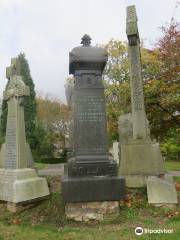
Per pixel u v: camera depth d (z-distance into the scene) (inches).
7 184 380.2
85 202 312.2
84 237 255.3
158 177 370.3
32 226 307.1
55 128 1964.8
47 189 392.5
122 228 282.4
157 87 829.2
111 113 1239.5
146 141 397.7
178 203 349.7
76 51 336.8
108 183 312.5
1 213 362.0
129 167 393.1
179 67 839.7
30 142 1523.1
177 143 1263.5
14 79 412.5
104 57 338.0
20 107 405.4
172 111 850.1
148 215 322.3
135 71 422.6
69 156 410.6
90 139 330.6
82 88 336.8
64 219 317.1
